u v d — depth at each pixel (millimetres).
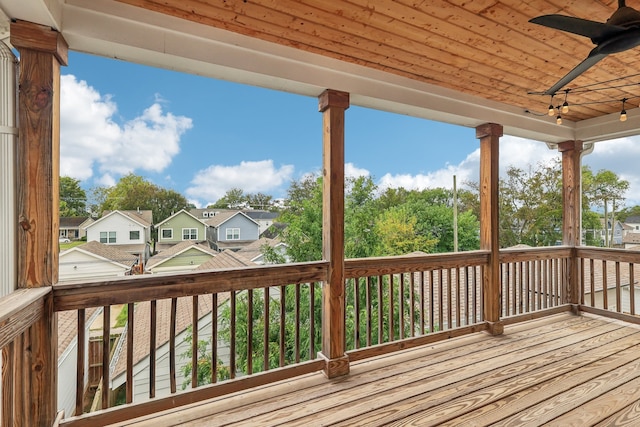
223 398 2213
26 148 1690
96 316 3258
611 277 5207
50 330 1718
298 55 2441
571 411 2023
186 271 2182
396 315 5426
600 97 3438
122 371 3770
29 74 1687
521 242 6469
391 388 2367
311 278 2582
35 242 1710
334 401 2199
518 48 2447
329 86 2580
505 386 2363
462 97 3289
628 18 1564
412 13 2010
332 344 2572
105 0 1855
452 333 3309
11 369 1377
